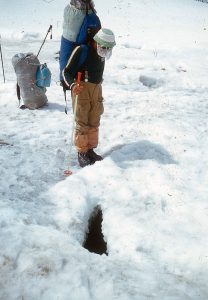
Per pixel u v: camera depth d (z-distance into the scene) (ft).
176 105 23.26
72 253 9.62
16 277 8.86
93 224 12.57
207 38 53.16
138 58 39.99
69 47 13.64
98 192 13.32
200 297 8.93
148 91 27.68
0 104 21.80
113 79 31.55
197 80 30.89
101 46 13.19
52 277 8.87
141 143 17.29
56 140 17.58
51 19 64.18
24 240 9.89
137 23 66.74
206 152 16.70
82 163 15.31
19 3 71.61
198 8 85.25
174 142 17.48
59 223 11.51
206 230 11.45
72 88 13.69
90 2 13.43
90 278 9.00
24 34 52.80
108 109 21.95
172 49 45.16
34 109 21.17
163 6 81.87
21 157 15.79
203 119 20.70
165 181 14.07
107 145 17.35
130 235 11.12
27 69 20.22
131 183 13.93
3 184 13.65
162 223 11.74
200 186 14.03
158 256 10.43
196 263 10.13
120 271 9.45
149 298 8.60
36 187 13.64
